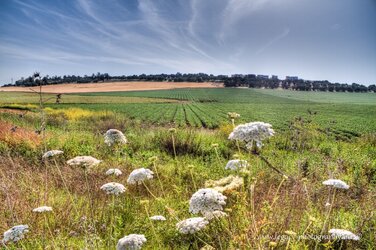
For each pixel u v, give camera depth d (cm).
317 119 5606
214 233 399
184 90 16050
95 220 460
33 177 694
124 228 456
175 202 566
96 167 786
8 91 13800
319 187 627
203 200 314
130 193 618
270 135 341
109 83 18362
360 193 682
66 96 11119
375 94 18362
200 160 1165
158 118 5394
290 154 1277
